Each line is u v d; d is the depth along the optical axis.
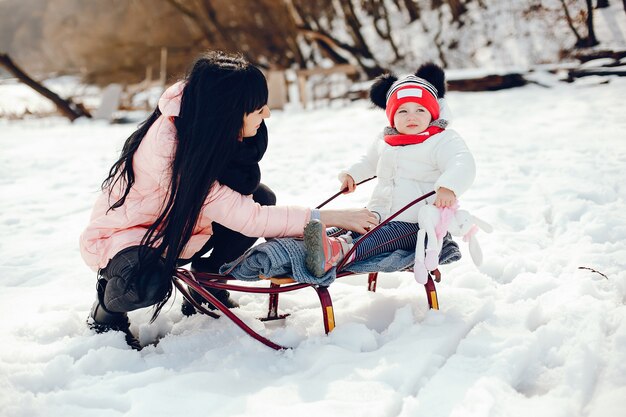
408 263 2.26
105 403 1.87
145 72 17.39
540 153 5.31
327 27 15.91
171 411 1.79
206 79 2.07
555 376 1.92
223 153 2.09
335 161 5.86
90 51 18.28
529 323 2.25
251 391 1.91
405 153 2.40
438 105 2.43
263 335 2.31
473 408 1.70
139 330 2.46
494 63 13.04
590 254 2.81
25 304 2.74
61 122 12.47
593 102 7.81
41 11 19.70
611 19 12.25
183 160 2.07
